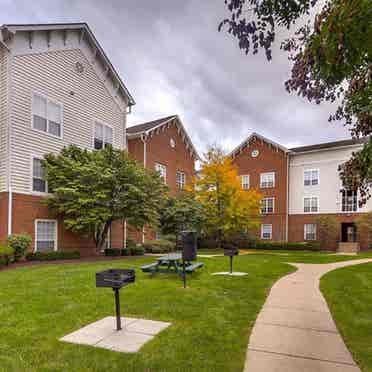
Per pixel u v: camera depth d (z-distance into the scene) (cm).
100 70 1650
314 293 679
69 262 1170
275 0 249
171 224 2027
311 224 2658
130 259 1315
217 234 2334
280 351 361
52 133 1362
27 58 1260
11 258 1050
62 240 1371
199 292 635
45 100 1334
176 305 534
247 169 2970
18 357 330
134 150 2070
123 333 404
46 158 1298
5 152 1177
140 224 1423
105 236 1462
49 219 1317
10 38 1191
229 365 322
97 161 1326
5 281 723
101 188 1294
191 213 2031
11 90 1191
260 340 395
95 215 1267
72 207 1259
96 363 318
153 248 1839
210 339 388
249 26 260
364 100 302
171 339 385
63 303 537
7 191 1163
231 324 449
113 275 411
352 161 393
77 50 1502
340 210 2539
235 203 2112
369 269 1107
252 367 319
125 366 313
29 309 499
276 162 2828
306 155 2733
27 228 1227
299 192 2739
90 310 499
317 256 1767
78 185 1252
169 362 323
